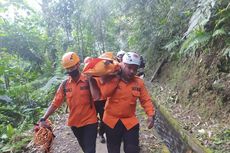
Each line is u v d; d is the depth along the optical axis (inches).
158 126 278.7
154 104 307.3
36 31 577.0
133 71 154.6
